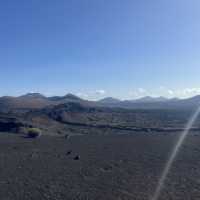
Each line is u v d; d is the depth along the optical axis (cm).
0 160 3866
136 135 6781
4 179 2898
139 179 2795
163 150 4450
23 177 2961
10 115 10488
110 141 5688
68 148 4884
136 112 15375
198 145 4856
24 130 7738
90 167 3372
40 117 10462
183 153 4141
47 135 7069
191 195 2284
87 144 5334
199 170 3111
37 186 2631
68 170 3244
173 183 2631
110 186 2583
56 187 2591
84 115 12594
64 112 12244
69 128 8938
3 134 7225
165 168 3244
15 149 4825
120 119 12519
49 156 4128
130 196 2294
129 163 3550
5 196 2367
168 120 12112
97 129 8750
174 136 6309
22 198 2309
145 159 3772
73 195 2353
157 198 2233
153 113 15288
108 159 3828
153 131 8012
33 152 4500
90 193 2397
